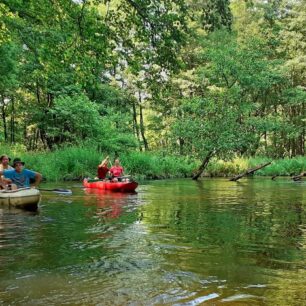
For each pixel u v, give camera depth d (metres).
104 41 10.03
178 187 15.74
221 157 22.19
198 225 6.90
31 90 28.17
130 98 32.38
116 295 3.50
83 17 9.87
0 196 9.05
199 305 3.27
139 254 4.90
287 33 34.88
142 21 9.73
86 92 27.98
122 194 12.66
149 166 22.66
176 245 5.38
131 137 24.81
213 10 10.08
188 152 21.78
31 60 20.66
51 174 19.14
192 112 22.78
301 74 36.38
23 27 13.19
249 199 11.12
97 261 4.59
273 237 5.91
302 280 3.91
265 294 3.51
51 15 10.22
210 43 32.44
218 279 3.94
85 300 3.38
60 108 22.81
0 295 3.51
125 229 6.51
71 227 6.69
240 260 4.64
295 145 39.88
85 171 19.86
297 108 39.38
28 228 6.58
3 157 9.88
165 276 4.03
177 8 9.94
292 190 14.33
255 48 26.92
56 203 10.09
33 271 4.20
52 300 3.39
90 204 9.91
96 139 23.45
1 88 21.72
